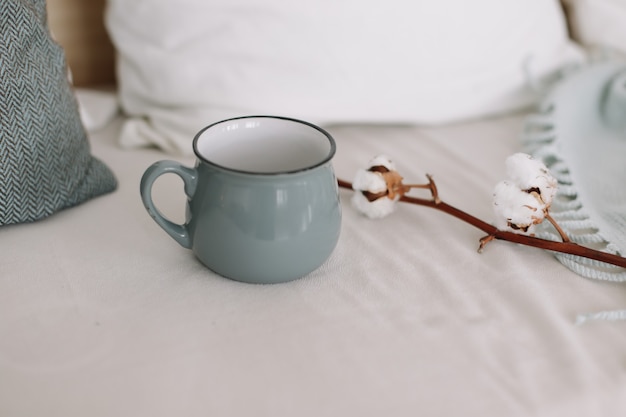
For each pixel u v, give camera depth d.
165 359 0.46
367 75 0.72
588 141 0.70
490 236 0.57
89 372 0.45
